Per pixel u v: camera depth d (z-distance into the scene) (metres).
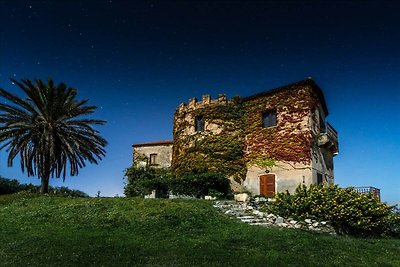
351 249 13.32
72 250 12.20
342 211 17.55
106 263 10.91
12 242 13.58
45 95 32.47
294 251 12.56
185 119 34.59
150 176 38.00
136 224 16.33
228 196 28.62
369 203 18.64
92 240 13.52
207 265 10.79
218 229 15.67
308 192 19.50
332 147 31.50
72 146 33.56
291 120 28.88
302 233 15.38
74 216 18.19
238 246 13.00
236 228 15.75
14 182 41.56
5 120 31.62
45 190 32.62
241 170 30.48
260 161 29.64
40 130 32.94
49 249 12.38
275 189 28.22
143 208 19.11
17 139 31.97
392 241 16.48
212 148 31.62
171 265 10.77
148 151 42.88
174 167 34.56
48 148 32.50
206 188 28.33
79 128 33.94
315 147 28.69
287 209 18.98
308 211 18.38
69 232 15.14
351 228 18.17
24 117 32.62
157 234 14.76
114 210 19.05
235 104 32.31
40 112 33.25
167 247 12.63
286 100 29.56
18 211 20.44
